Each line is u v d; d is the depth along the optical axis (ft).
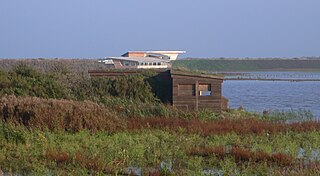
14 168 94.32
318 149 120.26
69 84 187.73
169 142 121.90
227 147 120.98
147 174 89.71
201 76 189.37
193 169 94.79
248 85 575.79
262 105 291.79
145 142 118.11
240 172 92.68
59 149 106.83
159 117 157.58
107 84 191.72
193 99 189.06
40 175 87.20
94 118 132.46
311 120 176.76
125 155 101.24
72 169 92.12
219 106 191.72
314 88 502.79
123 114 158.92
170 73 187.73
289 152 110.73
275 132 142.72
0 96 154.10
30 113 129.49
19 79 174.19
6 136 115.65
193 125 144.97
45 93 172.14
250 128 145.48
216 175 89.86
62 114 130.00
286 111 224.12
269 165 100.32
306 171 90.68
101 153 103.35
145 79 193.36
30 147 108.78
